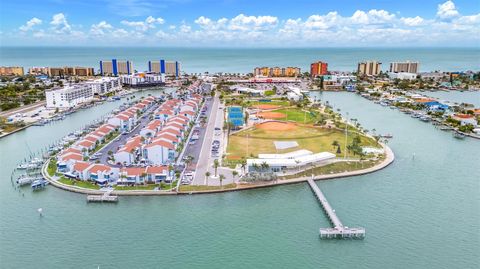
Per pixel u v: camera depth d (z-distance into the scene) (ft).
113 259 418.10
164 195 577.43
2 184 620.49
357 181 642.22
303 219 512.22
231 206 547.08
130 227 485.15
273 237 467.11
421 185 626.23
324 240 462.19
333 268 407.44
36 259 416.67
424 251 437.17
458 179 653.30
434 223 499.51
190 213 524.11
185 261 416.67
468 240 458.91
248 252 434.71
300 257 426.92
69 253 428.15
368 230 483.10
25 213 521.24
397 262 417.90
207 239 460.14
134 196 573.74
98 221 500.33
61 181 620.90
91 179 615.57
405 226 492.95
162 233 471.62
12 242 449.48
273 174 638.12
